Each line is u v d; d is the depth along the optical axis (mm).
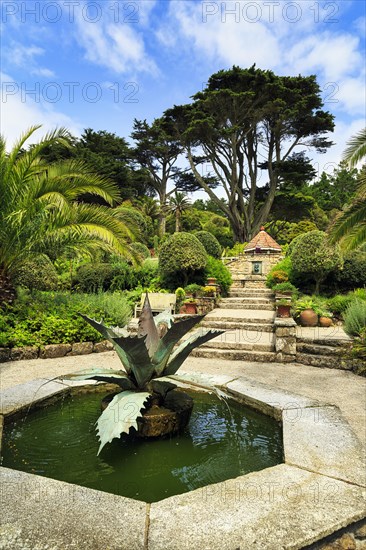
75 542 1683
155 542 1696
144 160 34250
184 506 1980
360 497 2080
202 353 6809
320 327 8750
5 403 3525
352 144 5805
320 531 1789
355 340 6016
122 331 3773
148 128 32344
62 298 8898
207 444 3123
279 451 2998
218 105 24875
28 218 7371
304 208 30203
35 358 6406
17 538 1698
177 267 12422
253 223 29031
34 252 7746
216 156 28562
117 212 8469
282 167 27031
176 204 34344
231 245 34938
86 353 6930
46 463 2699
